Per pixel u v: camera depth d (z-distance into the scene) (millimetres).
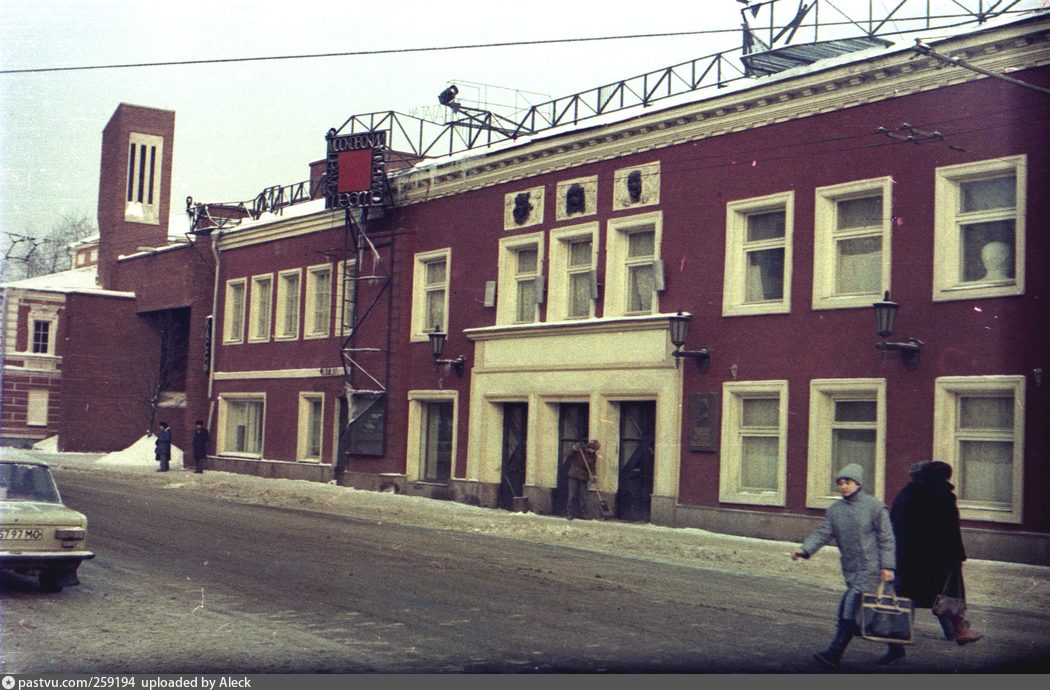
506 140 33344
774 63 26422
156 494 31641
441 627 12383
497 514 29109
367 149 36656
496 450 32125
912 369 21797
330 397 39250
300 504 30656
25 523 13398
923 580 12781
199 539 20078
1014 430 20156
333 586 15070
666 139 27203
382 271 36688
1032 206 20250
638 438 27984
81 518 13844
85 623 11977
